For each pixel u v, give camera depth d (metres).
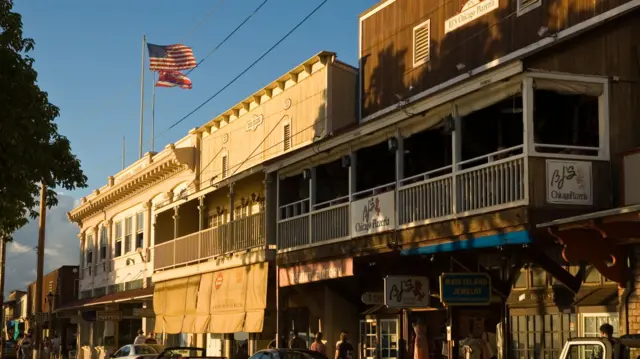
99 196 49.72
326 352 25.03
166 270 35.00
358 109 28.67
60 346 56.94
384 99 27.20
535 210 15.52
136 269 44.44
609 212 13.57
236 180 28.75
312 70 30.16
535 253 17.08
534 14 21.09
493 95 16.75
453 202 17.72
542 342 18.34
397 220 19.69
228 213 33.62
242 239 27.92
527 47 21.19
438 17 24.81
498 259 19.72
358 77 28.92
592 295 16.98
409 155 22.67
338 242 22.41
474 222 17.02
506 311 19.45
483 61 22.77
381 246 20.42
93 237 53.50
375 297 21.39
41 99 21.20
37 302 39.06
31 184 21.55
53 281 61.22
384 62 27.34
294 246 24.78
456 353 20.77
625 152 15.55
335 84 29.22
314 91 29.94
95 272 52.53
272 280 26.28
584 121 17.77
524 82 15.79
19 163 20.58
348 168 24.34
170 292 34.47
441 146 21.81
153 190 42.59
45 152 21.20
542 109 18.45
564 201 15.66
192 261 31.94
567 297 17.69
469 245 17.31
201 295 30.95
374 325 24.72
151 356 28.38
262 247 26.56
